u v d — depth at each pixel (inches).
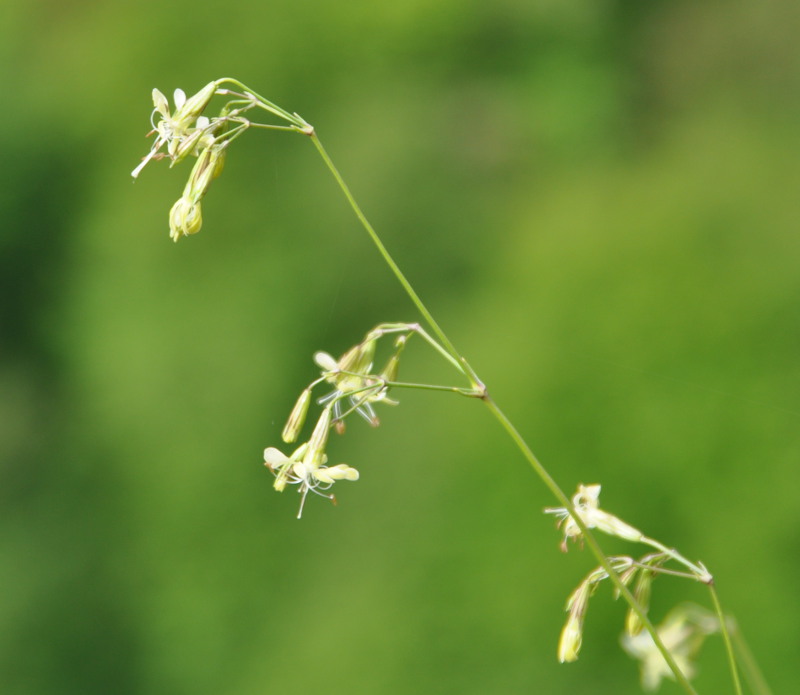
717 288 49.0
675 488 44.4
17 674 73.5
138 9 90.4
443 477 50.7
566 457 47.2
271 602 63.0
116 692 71.5
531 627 45.6
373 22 80.8
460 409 52.1
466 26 80.6
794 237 50.6
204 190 20.5
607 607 43.8
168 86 86.7
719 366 46.8
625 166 66.2
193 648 65.6
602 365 48.4
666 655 20.1
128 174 86.7
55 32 97.7
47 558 77.9
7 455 86.5
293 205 77.0
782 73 74.1
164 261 78.6
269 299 74.4
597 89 78.4
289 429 20.8
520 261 56.7
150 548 71.5
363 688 49.3
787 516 42.4
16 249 93.4
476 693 46.3
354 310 73.5
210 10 86.5
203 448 71.6
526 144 76.7
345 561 55.0
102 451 78.6
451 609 47.6
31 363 93.6
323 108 81.4
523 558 46.6
